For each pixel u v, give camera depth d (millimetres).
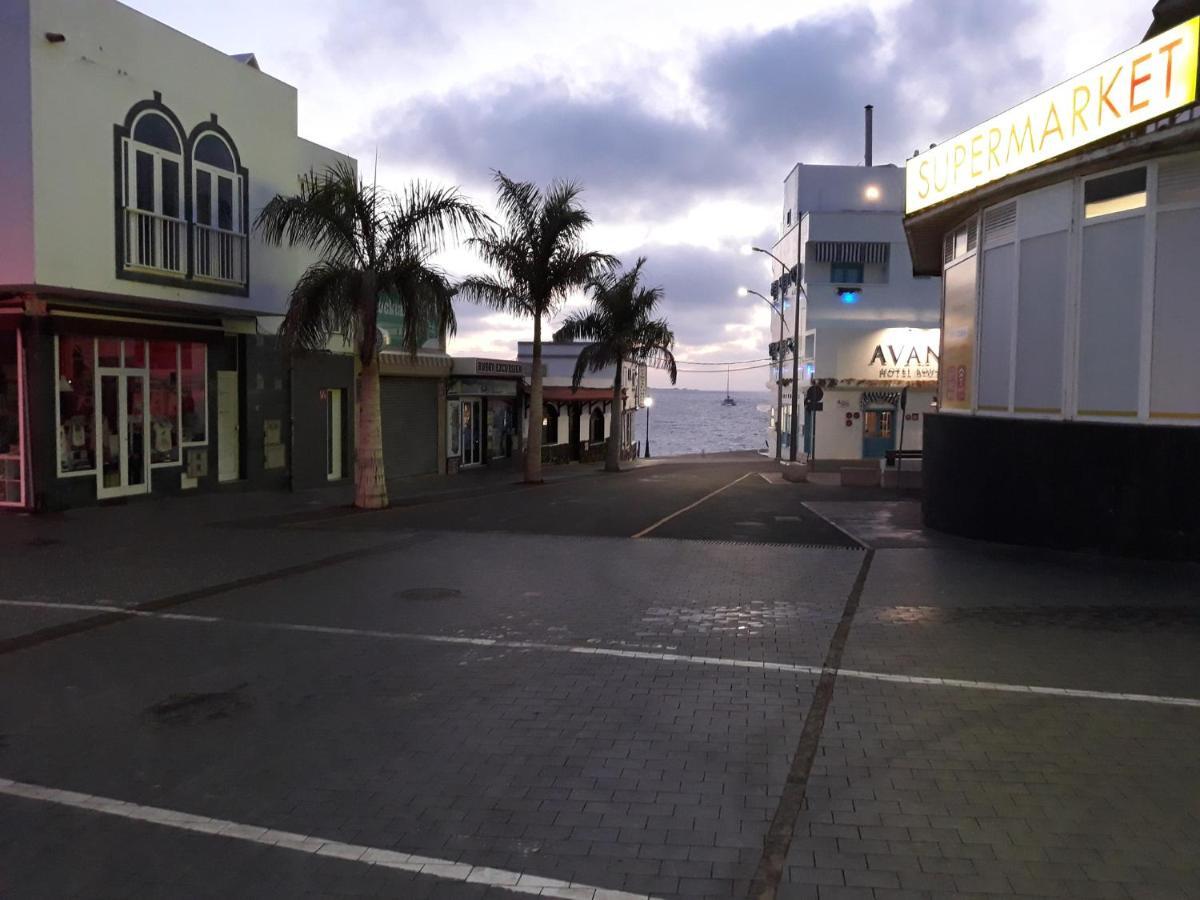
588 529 14984
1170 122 10117
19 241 13922
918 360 37562
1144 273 10906
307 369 21125
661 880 3949
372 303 16078
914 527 15039
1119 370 11320
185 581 10312
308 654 7496
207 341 17578
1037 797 4754
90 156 14812
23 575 10547
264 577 10617
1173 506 10977
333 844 4293
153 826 4484
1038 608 8992
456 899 3812
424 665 7191
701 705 6219
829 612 8945
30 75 13680
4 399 14961
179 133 16719
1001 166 12648
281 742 5574
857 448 38031
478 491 22438
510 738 5625
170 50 16469
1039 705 6176
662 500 20250
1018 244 12695
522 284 24766
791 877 3967
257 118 18859
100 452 15914
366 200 16500
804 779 4988
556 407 37781
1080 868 4031
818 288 40875
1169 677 6781
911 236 16250
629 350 31891
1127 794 4789
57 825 4500
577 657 7402
